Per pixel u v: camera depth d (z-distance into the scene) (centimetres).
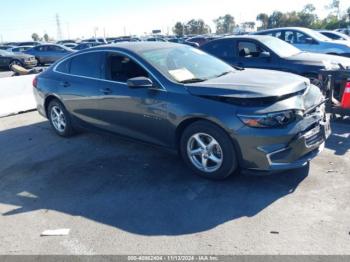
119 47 484
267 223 319
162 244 298
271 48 791
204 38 2797
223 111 365
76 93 532
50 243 307
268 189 378
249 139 355
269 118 350
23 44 3841
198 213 342
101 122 510
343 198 352
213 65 489
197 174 416
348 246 282
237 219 328
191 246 293
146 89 432
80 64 537
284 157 361
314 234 299
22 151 549
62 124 598
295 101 371
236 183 395
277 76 427
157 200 371
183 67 454
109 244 302
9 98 796
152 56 455
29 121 734
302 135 364
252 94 359
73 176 444
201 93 385
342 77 546
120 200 376
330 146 493
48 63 2289
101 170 455
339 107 554
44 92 595
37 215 356
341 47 1079
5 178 452
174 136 417
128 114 461
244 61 820
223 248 288
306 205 343
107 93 481
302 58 759
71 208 366
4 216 357
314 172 411
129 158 489
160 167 451
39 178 445
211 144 389
